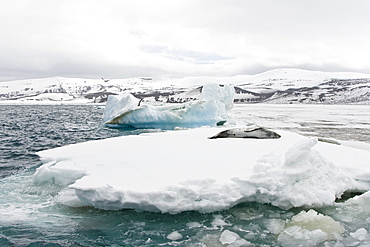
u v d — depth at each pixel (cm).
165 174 573
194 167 619
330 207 536
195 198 497
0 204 562
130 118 2064
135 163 651
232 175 568
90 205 543
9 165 930
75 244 433
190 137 1023
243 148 811
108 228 476
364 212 522
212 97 2272
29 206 552
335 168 595
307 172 556
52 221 497
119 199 496
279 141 928
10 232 460
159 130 1992
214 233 462
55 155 729
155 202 486
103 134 1792
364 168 626
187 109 2075
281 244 435
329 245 431
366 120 3425
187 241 442
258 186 530
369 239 443
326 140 1036
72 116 3688
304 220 484
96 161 670
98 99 18088
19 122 2659
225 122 2211
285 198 529
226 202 507
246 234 459
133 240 445
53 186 623
